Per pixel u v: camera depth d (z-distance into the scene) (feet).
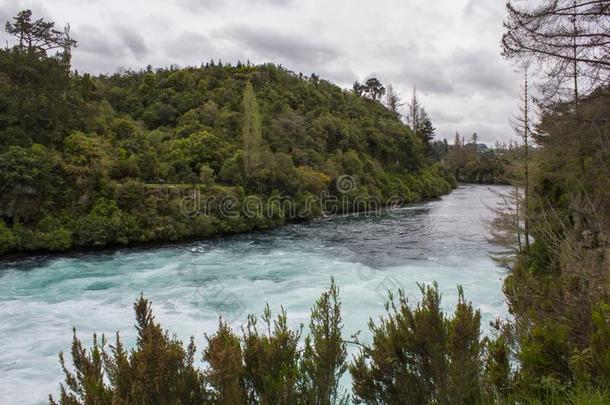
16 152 76.69
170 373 9.96
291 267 62.39
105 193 84.02
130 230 81.25
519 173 64.80
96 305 44.93
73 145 86.28
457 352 10.77
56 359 31.78
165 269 61.93
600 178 36.06
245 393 10.92
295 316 39.91
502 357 13.12
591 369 11.43
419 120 302.66
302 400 11.47
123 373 9.90
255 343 11.71
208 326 38.09
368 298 45.01
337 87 247.70
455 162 322.14
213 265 64.28
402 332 12.26
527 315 17.76
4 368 30.25
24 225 76.59
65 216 78.54
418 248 77.20
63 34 113.19
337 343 12.01
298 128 163.94
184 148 119.65
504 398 12.07
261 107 176.76
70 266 64.34
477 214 132.26
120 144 109.40
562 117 35.76
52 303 45.70
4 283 54.24
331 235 94.38
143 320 11.44
